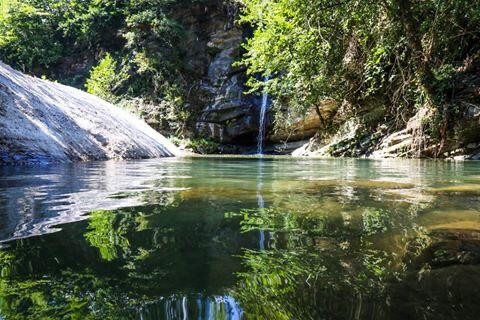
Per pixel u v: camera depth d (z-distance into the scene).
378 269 0.78
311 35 8.62
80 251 0.91
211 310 0.59
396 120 8.66
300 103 10.91
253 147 17.03
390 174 3.43
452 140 7.00
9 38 21.44
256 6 10.47
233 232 1.12
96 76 18.66
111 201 1.74
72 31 22.33
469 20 7.27
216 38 18.17
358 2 7.56
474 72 7.49
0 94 4.58
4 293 0.64
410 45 7.46
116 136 6.61
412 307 0.60
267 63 9.96
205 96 17.67
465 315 0.57
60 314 0.57
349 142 9.61
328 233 1.11
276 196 1.93
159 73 18.48
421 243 0.99
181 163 5.35
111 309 0.59
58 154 4.64
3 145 3.96
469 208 1.55
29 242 0.99
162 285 0.68
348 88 10.07
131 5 19.41
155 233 1.10
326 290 0.67
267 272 0.76
